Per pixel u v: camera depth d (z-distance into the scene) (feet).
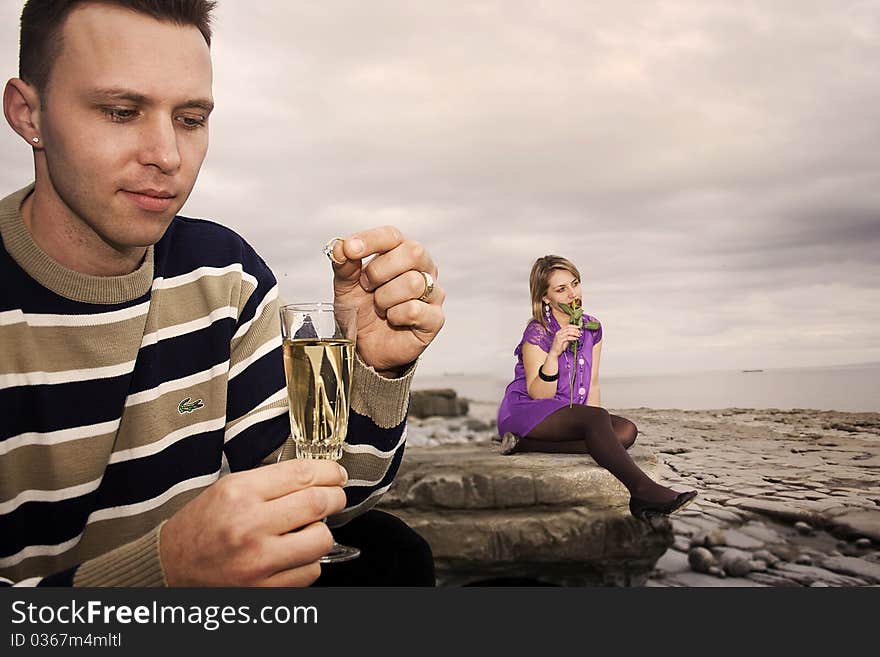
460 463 7.40
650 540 5.81
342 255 3.32
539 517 6.09
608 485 6.45
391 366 3.65
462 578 6.15
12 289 3.43
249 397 4.34
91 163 3.09
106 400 3.70
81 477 3.72
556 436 7.18
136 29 3.02
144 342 3.89
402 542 3.61
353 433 3.62
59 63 3.06
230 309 4.25
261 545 2.19
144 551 2.31
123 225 3.21
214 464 4.24
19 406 3.50
